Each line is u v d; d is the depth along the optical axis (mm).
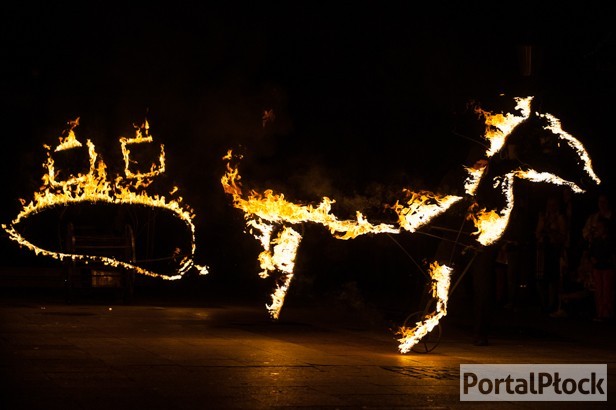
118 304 18016
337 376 9445
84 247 17688
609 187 20234
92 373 9211
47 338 11977
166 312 16297
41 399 7871
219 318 15344
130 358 10281
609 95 20562
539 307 19312
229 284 24891
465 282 20766
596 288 16484
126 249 17859
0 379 8781
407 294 22188
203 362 10125
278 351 11242
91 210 21750
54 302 18062
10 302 17859
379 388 8820
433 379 9445
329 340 12609
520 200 18266
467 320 16125
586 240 17406
